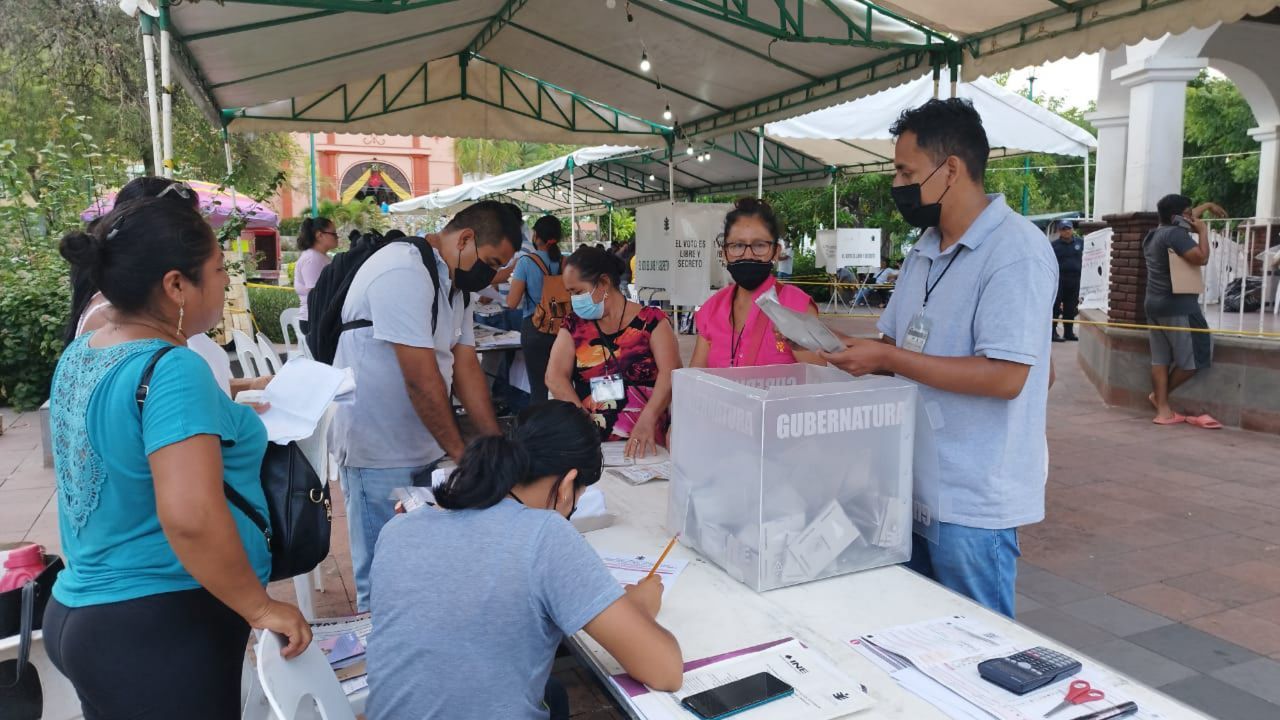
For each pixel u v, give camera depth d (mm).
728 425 1767
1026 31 5211
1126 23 4477
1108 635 3219
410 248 2619
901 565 1880
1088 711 1284
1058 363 9602
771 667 1438
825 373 2145
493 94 10141
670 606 1673
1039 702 1318
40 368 7469
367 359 2629
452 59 9680
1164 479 5105
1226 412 6371
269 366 4992
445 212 24922
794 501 1725
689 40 7102
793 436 1683
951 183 1851
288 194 37406
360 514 2752
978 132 1840
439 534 1467
